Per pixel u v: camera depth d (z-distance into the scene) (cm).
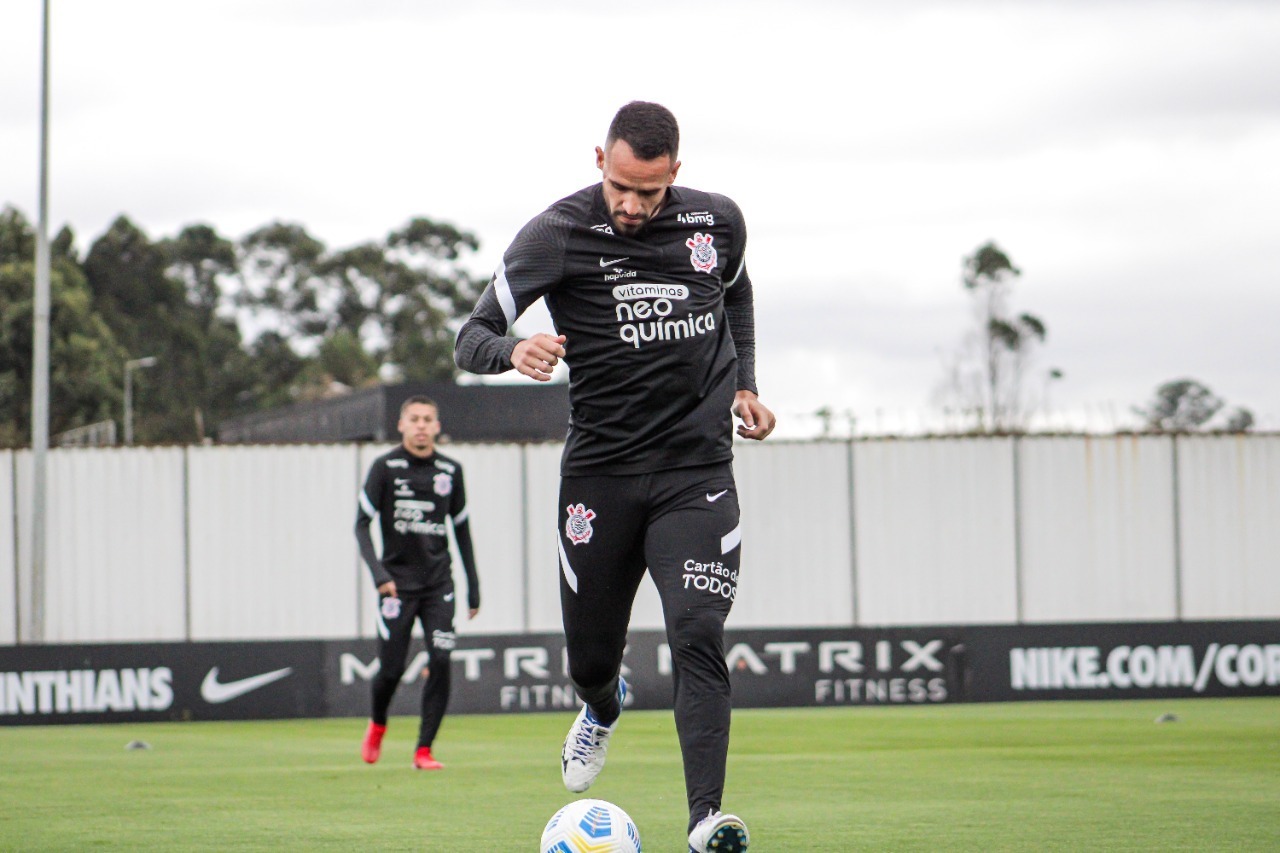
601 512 1012
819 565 5741
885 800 1583
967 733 2644
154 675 3472
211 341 13588
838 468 5759
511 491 5706
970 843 1250
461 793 1702
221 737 2861
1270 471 5769
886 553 5731
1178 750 2228
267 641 3559
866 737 2566
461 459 5681
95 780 1908
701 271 1003
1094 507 5747
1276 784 1723
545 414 7306
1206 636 3831
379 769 2045
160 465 5656
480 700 3706
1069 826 1357
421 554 2036
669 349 985
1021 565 5738
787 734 2669
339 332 13988
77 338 10400
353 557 5697
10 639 5528
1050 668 3806
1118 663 3809
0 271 10519
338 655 3609
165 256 13438
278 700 3559
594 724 1133
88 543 5622
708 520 992
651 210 966
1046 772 1889
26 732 3100
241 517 5672
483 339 980
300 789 1762
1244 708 3369
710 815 944
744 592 5725
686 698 973
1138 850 1207
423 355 13762
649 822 1411
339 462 5706
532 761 2170
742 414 1058
